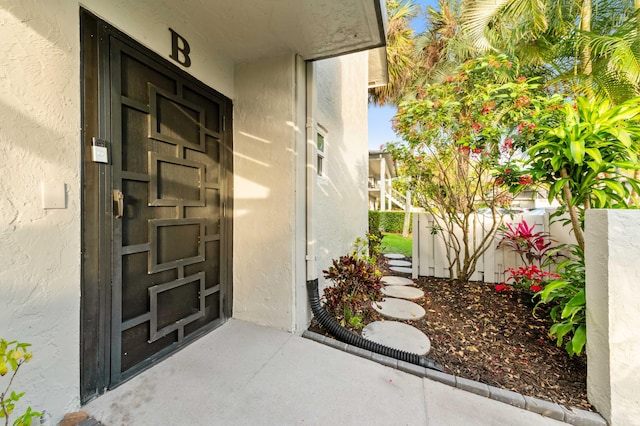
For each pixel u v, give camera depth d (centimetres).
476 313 316
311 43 241
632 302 160
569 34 552
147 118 185
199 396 165
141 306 182
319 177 350
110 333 161
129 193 173
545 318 295
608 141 200
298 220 262
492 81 356
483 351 241
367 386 186
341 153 461
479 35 566
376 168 1506
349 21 210
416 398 178
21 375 120
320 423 152
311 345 231
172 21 201
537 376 206
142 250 182
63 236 135
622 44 429
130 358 173
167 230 202
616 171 237
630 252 161
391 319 307
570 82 555
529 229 378
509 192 350
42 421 126
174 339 209
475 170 384
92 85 150
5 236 115
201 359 203
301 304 267
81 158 145
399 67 1052
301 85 270
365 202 666
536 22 517
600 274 172
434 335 271
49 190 129
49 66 129
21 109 119
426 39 991
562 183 222
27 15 121
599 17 562
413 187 450
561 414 168
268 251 260
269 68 261
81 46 145
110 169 160
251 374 189
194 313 227
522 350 241
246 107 268
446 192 413
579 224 268
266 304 260
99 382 154
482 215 424
